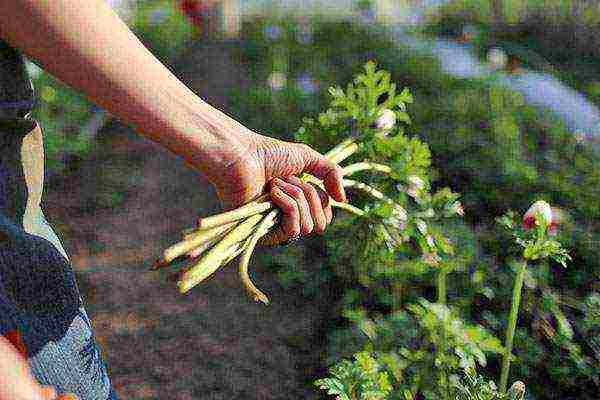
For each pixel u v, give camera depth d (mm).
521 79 8398
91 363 1747
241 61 10031
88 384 1737
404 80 7922
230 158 1749
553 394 3572
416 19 12461
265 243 2039
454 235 4195
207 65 10141
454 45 10750
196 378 3676
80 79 1474
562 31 11328
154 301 4332
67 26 1418
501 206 5043
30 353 1631
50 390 1244
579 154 5945
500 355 3633
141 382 3637
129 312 4223
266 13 11617
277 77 7801
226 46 10945
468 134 5715
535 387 3590
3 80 1557
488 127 6047
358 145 2621
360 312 3602
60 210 5570
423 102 6523
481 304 4004
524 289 3941
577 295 4148
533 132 6523
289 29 10344
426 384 3018
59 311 1681
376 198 2666
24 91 1603
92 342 1762
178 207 5754
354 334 3582
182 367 3754
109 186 6035
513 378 3594
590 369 3547
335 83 7871
